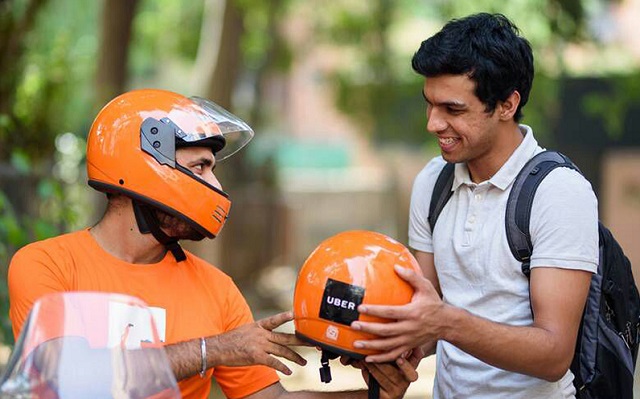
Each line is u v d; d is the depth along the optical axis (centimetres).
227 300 308
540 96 1185
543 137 1419
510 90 292
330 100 1603
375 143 2097
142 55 1850
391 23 1505
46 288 281
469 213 310
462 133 294
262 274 1880
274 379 313
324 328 269
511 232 298
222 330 305
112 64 1098
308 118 2605
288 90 2567
